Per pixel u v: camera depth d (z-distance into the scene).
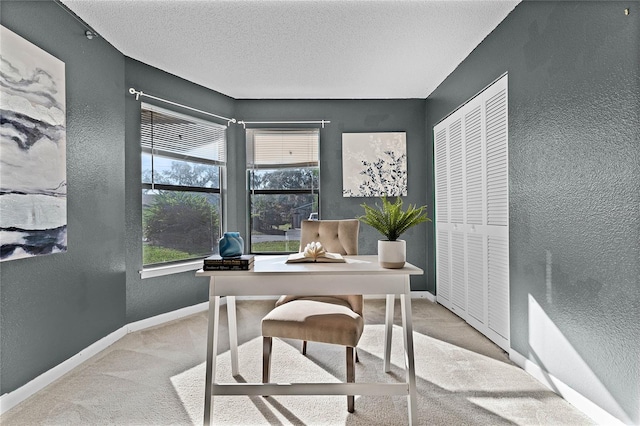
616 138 1.73
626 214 1.68
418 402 2.04
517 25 2.56
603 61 1.80
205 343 3.02
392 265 1.86
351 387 1.79
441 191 4.15
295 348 2.86
